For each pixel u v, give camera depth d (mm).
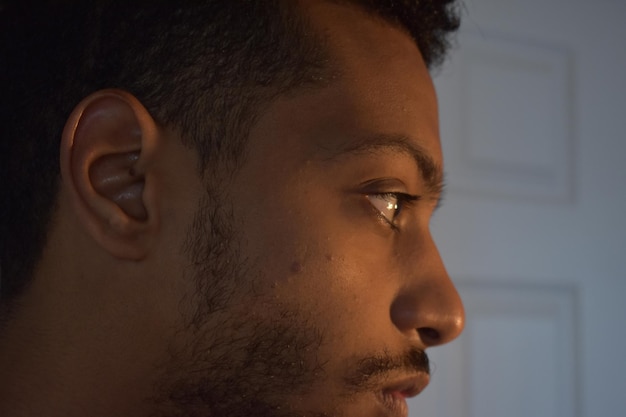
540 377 1723
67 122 938
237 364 917
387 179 969
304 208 938
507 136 1732
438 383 1651
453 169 1680
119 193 945
